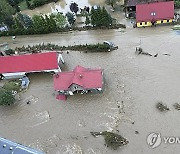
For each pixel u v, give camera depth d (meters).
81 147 57.16
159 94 63.91
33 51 80.00
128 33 80.81
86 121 61.47
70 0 103.38
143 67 70.44
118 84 67.50
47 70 72.00
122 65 71.94
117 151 55.31
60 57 74.19
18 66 72.19
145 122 59.16
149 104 62.28
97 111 62.91
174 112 59.97
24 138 60.53
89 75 65.56
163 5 80.31
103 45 76.31
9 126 63.41
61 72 68.75
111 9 91.94
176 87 64.62
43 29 85.50
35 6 102.19
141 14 80.75
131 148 55.34
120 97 64.75
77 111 63.69
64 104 65.69
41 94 68.75
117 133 58.12
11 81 72.69
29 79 72.81
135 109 61.84
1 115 65.88
